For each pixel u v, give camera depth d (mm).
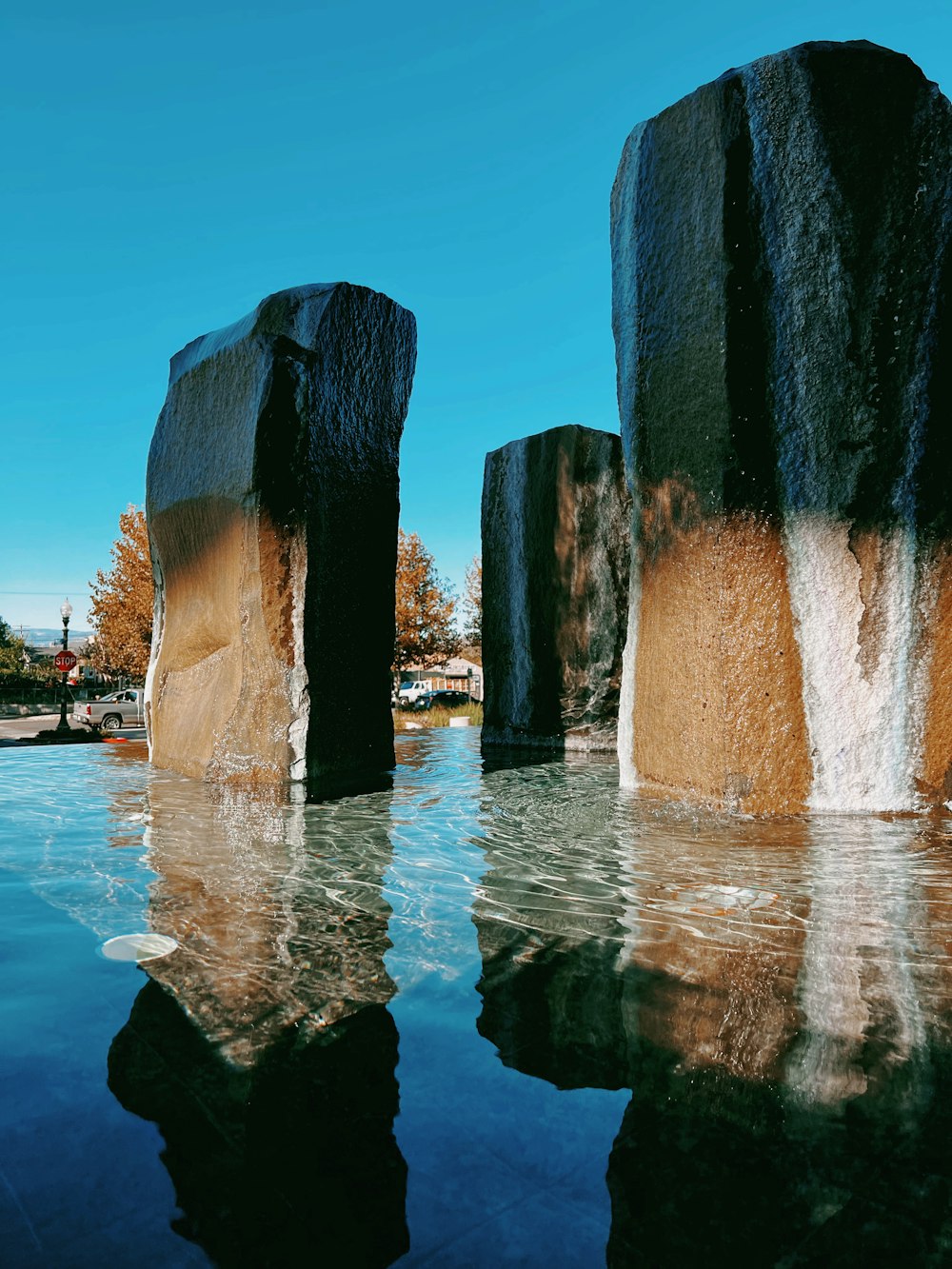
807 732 3273
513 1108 1062
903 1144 988
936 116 3240
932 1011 1359
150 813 3277
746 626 3271
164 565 4875
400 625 24734
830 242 3289
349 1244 810
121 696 19219
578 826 2965
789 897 2021
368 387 4723
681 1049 1235
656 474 3684
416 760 5574
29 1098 1078
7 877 2229
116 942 1688
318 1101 1078
